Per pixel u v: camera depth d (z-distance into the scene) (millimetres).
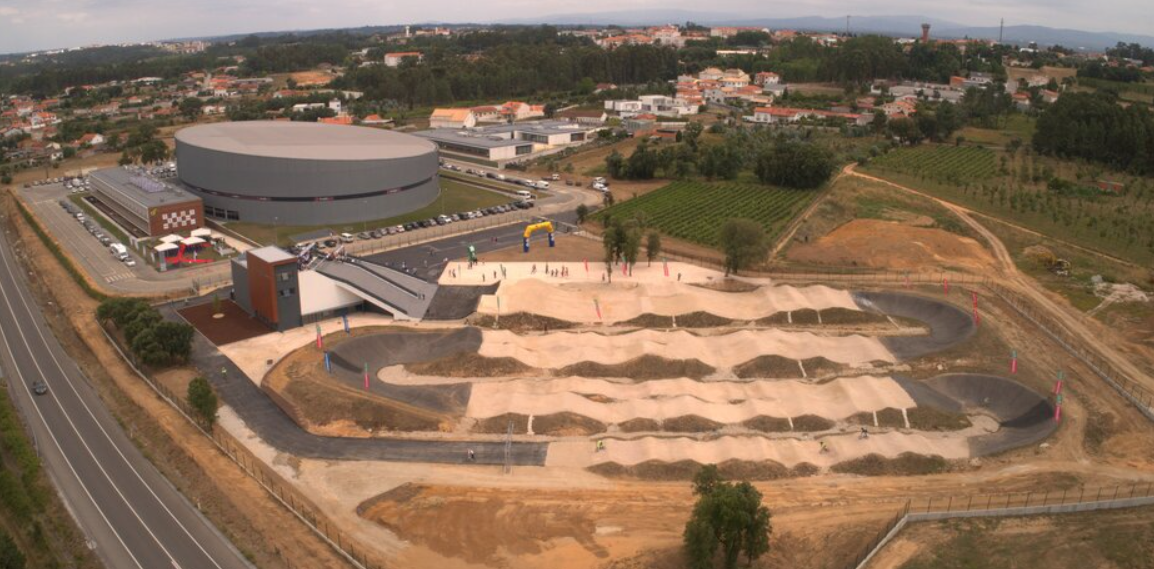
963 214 189750
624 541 77500
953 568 71875
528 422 100000
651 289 142625
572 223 191875
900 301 136125
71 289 149500
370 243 173375
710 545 69312
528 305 134750
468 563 74500
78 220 196125
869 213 190000
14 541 75812
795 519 80750
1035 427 99062
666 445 94375
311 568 73188
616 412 103625
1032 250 162750
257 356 118312
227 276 153250
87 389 109562
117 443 95312
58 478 87438
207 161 189000
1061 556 73000
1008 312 132250
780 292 138500
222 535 77938
